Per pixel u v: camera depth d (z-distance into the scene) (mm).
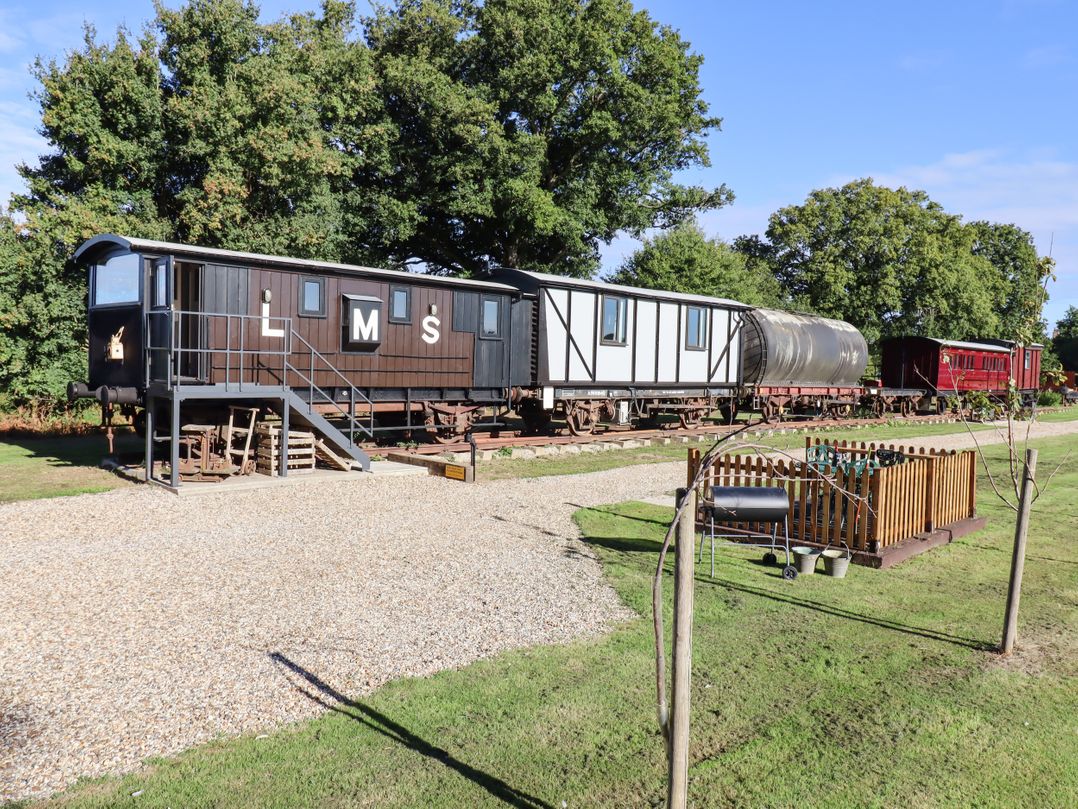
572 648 5711
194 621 6066
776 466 8906
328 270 14398
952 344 33125
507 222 32188
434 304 16391
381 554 8203
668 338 21891
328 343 14656
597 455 17469
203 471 12414
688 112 35531
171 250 12453
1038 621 6602
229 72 24656
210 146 23688
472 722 4539
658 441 20000
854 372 28688
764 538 8961
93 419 22562
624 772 4051
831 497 8594
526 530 9531
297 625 6031
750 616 6562
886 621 6520
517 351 18438
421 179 31578
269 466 13008
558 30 31406
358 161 28812
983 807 3836
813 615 6629
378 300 15180
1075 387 49375
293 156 24406
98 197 23016
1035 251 62156
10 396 22156
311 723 4477
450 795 3801
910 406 32406
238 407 13102
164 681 4973
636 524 10078
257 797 3730
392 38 31578
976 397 6500
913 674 5414
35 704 4633
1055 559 8719
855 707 4883
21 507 10281
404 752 4188
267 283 13688
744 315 24312
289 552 8203
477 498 11594
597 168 33969
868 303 44594
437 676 5160
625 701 4848
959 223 55500
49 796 3697
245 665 5250
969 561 8555
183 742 4230
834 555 7867
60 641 5613
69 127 22625
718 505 7828
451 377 16859
